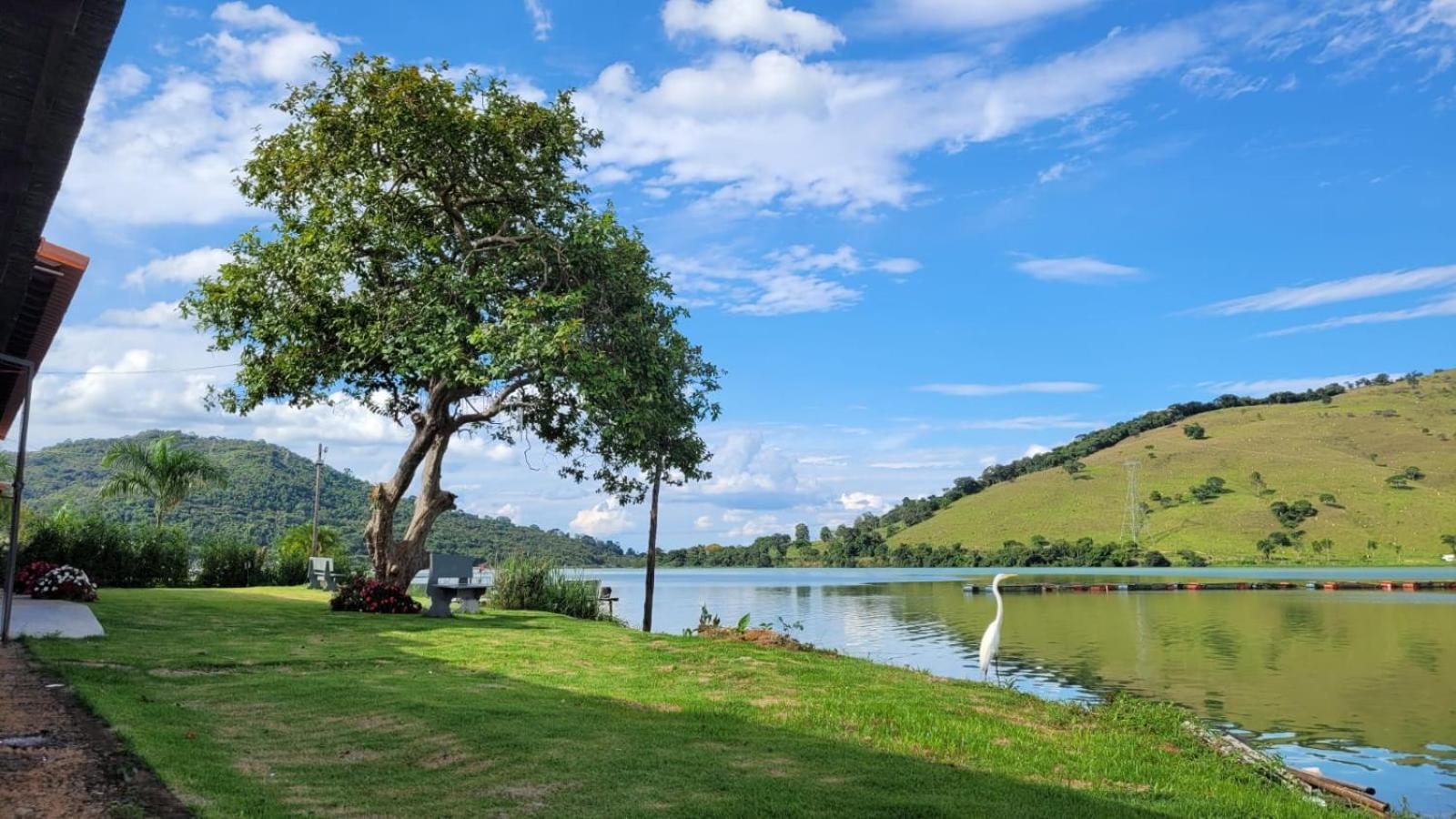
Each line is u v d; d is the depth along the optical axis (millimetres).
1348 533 117688
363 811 5246
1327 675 22891
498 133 19375
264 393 19641
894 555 139125
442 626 15750
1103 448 180375
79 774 5531
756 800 5820
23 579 16703
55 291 12992
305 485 85562
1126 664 24891
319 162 19500
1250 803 7055
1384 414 165625
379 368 19641
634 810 5496
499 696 9070
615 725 7914
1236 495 134750
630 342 20016
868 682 11367
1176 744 9320
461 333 18156
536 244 19484
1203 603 52156
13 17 4344
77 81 5020
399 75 19266
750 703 9500
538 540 123688
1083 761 7863
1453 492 126375
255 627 14383
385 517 20109
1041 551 122125
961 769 7207
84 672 9008
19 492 10961
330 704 8242
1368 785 12625
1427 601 53375
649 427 20594
